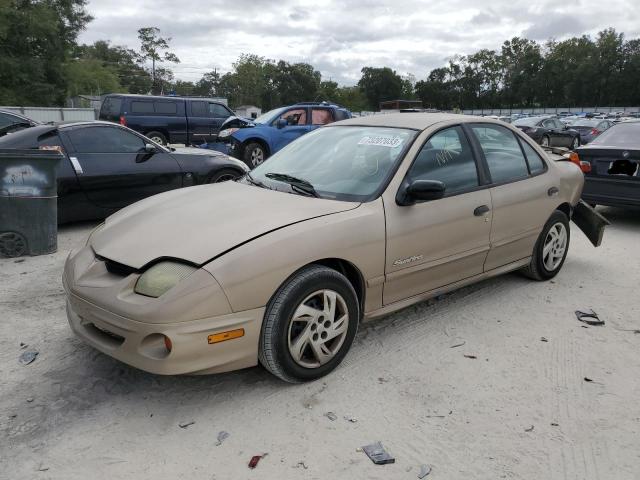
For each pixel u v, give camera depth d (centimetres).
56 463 253
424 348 369
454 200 387
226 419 287
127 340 278
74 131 689
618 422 290
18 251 573
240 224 310
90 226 728
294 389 315
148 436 273
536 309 441
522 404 305
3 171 551
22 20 3781
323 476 246
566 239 516
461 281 410
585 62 10100
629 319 425
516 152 462
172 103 1691
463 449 266
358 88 11769
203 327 273
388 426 283
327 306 317
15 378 324
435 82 11762
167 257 289
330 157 399
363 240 328
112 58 9881
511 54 11294
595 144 770
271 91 10462
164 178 741
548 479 248
